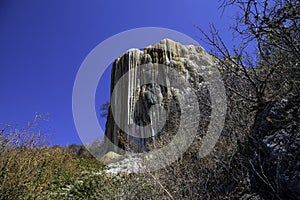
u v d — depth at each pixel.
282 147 1.99
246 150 2.62
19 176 3.20
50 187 4.10
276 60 2.30
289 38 2.02
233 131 3.23
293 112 2.09
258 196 2.08
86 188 4.20
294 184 1.74
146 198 3.50
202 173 3.19
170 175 3.65
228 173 2.85
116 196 3.68
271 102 2.39
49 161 4.68
